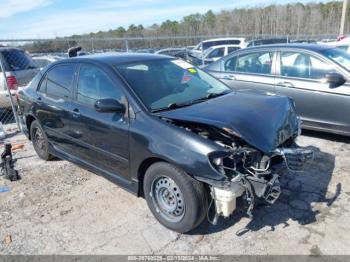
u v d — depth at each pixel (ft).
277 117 10.75
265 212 11.52
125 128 11.07
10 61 27.61
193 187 9.71
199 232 10.70
